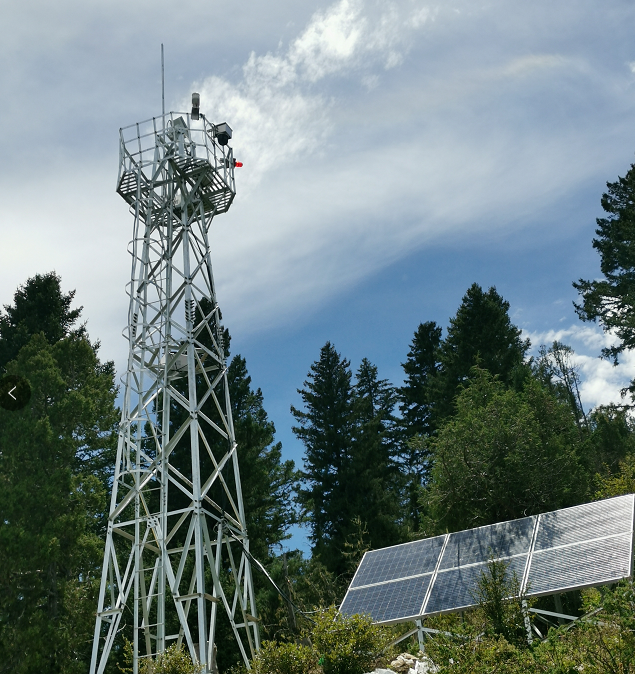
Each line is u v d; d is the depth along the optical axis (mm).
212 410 38750
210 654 18781
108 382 40281
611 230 51656
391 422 61562
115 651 28969
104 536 36750
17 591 28625
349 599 22500
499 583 18719
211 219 25312
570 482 33750
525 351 61531
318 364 54938
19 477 31656
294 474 48500
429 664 16328
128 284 22641
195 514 20141
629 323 47406
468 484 33844
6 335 41594
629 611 13953
